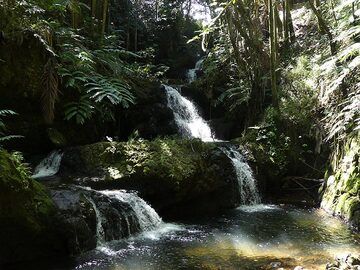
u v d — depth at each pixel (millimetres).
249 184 8305
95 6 10453
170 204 7309
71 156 7383
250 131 9391
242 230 6484
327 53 8664
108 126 9047
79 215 5504
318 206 7883
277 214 7434
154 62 15414
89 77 8219
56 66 7676
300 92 9070
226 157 8078
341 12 8453
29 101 7500
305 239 5992
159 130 9773
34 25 7406
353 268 4613
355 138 7156
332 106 8109
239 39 10055
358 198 6688
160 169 7070
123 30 13672
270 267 4914
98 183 6797
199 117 11570
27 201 5133
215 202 7809
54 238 5316
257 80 9672
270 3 8805
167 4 16000
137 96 9500
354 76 7371
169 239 6047
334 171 7762
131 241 5930
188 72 15266
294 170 8742
